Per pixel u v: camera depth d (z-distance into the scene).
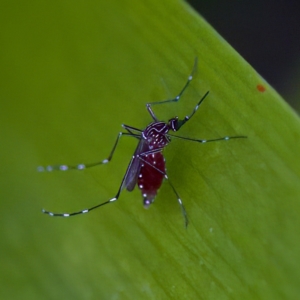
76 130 0.11
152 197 0.11
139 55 0.11
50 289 0.11
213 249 0.11
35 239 0.11
